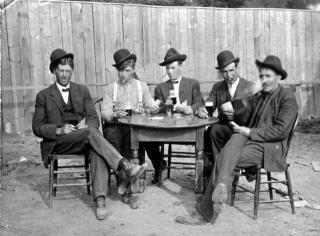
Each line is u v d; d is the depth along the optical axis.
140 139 4.82
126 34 9.34
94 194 4.59
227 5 14.50
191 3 14.12
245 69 10.08
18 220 4.51
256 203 4.46
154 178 5.86
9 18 8.59
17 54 8.74
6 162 6.98
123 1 13.30
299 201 4.98
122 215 4.64
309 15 10.39
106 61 9.31
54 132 4.84
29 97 8.91
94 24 9.16
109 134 5.29
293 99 4.51
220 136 5.07
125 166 4.56
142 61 9.48
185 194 5.36
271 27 10.13
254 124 4.75
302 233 4.09
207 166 5.30
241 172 4.78
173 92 6.12
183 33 9.65
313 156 7.34
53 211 4.79
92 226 4.34
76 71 9.12
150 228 4.27
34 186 5.76
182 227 4.29
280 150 4.50
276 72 4.55
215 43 9.85
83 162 7.08
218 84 5.62
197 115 5.51
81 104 5.27
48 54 8.95
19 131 8.89
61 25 8.98
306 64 10.49
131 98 5.76
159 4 13.77
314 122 10.10
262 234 4.08
